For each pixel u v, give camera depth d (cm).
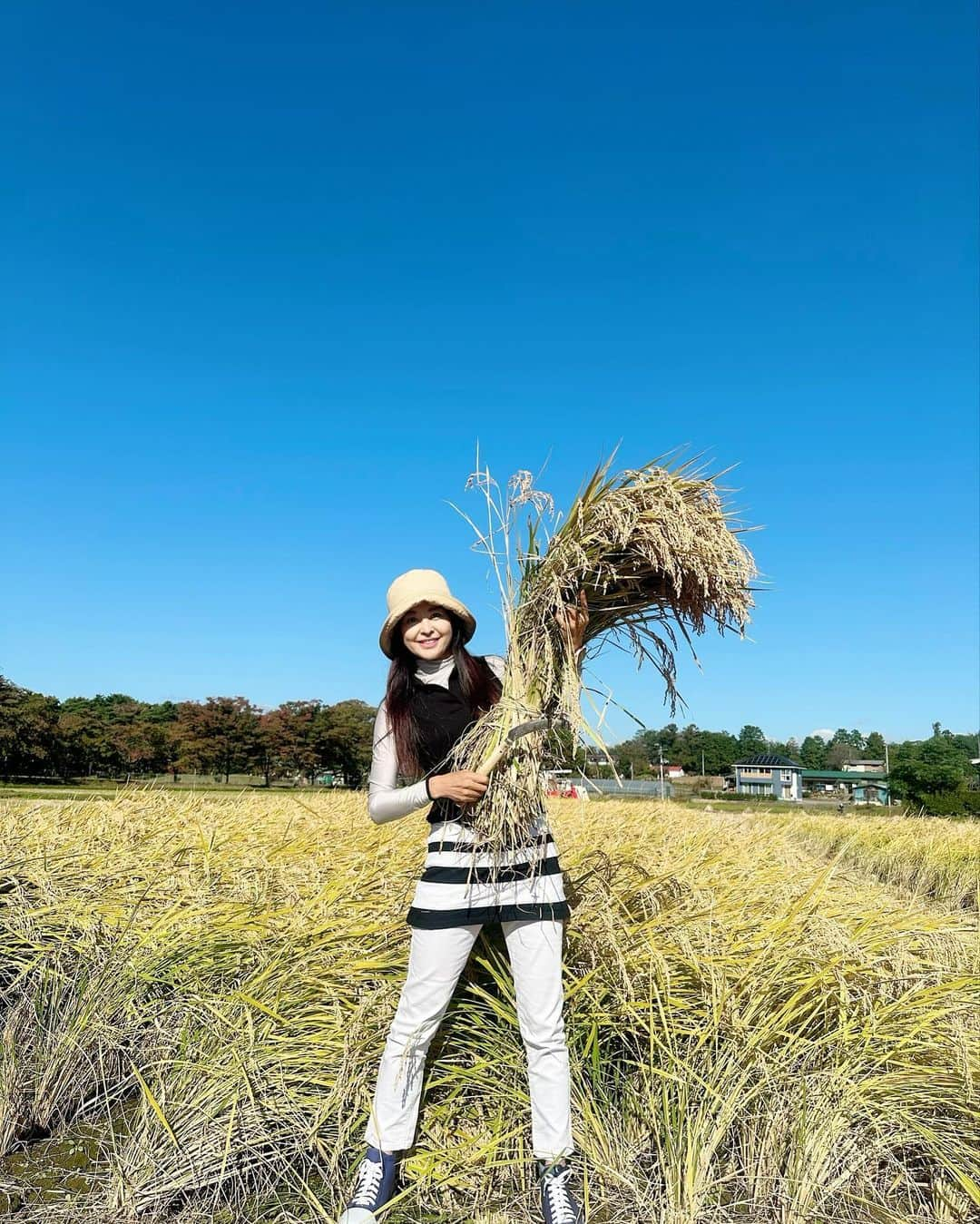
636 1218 225
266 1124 251
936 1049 271
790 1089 254
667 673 273
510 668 244
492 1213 226
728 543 247
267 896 396
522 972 231
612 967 292
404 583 247
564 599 248
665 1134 241
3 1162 248
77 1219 220
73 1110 278
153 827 603
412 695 247
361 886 399
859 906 429
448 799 236
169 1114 253
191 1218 222
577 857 397
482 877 228
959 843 1180
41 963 337
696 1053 268
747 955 322
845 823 1498
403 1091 229
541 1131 223
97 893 411
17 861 451
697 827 876
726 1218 224
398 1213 224
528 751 231
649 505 245
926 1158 250
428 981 230
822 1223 221
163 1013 310
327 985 295
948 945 370
